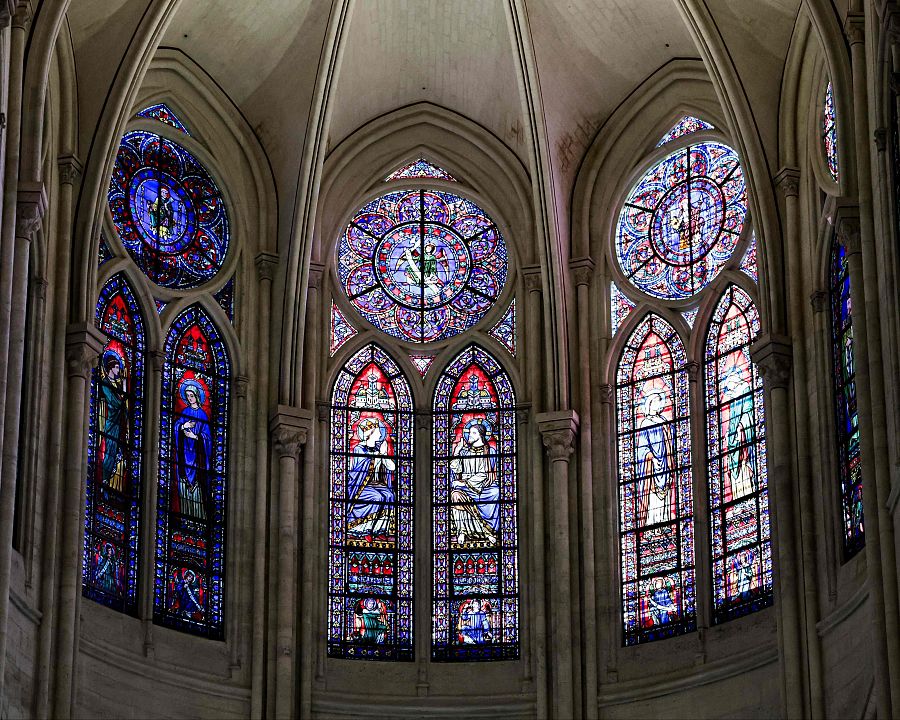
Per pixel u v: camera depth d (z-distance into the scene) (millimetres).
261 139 37594
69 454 31906
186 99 37062
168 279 36031
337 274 37938
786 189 34250
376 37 37312
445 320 38062
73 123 33719
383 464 36812
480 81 38156
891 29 26328
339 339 37500
